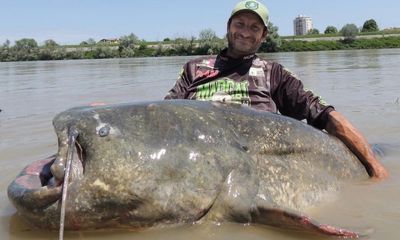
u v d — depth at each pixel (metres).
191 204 1.23
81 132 1.23
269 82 1.86
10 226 1.29
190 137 1.27
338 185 1.55
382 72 6.18
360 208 1.40
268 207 1.22
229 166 1.28
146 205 1.20
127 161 1.20
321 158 1.54
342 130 1.71
